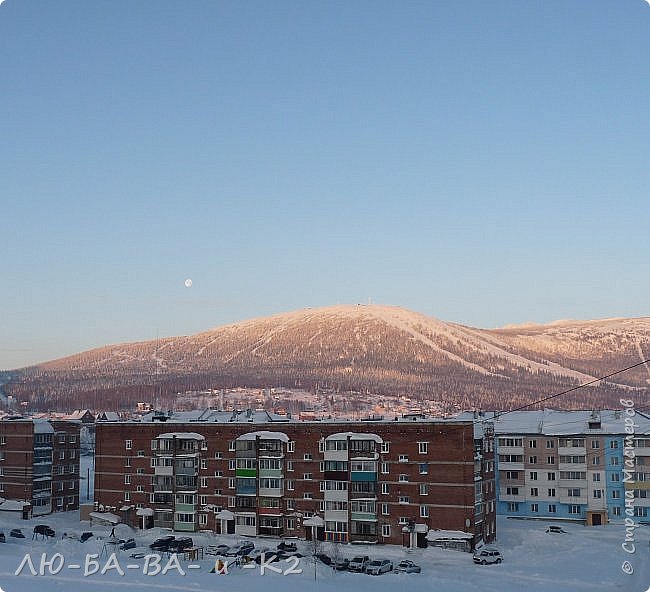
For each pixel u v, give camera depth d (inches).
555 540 4653.1
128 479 5433.1
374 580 3641.7
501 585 3580.2
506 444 5693.9
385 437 4771.2
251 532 5009.8
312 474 4923.7
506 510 5649.6
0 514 5733.3
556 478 5541.3
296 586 3398.1
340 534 4781.0
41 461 5900.6
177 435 5300.2
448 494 4557.1
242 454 5093.5
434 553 4365.2
